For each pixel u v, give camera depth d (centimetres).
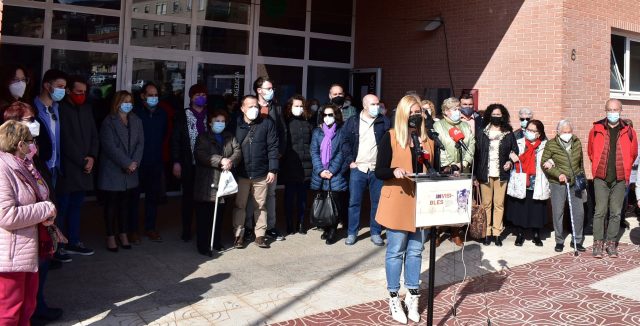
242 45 1036
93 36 878
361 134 691
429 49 1026
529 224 735
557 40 841
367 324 460
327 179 694
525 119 767
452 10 986
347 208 797
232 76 1027
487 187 729
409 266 477
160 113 708
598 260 679
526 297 539
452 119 671
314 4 1119
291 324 454
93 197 909
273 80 1076
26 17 823
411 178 424
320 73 1138
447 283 578
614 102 687
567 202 804
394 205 459
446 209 409
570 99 855
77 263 593
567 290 562
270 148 667
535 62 866
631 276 614
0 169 351
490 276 605
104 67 891
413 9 1054
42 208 365
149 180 695
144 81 932
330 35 1144
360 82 1150
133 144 638
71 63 862
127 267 586
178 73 966
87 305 478
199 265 603
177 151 692
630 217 954
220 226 659
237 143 642
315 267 613
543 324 473
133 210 672
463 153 679
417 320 469
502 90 911
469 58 958
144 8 922
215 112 627
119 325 438
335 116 706
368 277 584
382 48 1116
